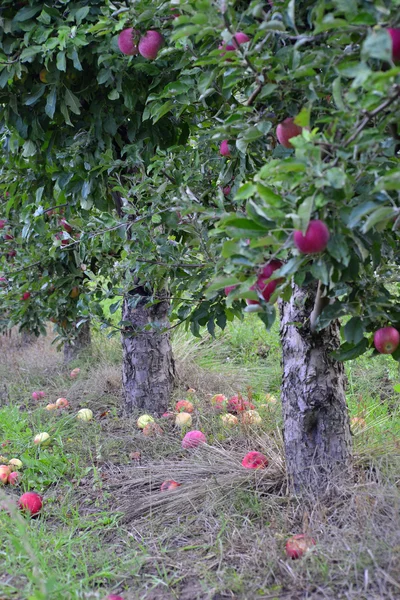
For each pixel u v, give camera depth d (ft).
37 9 11.10
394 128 6.26
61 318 17.95
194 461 12.14
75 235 14.84
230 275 6.40
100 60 10.35
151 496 10.76
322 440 10.03
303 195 5.61
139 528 9.94
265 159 8.22
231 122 7.42
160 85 11.32
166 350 15.97
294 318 9.99
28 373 21.24
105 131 12.66
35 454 12.83
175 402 16.03
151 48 8.64
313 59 6.54
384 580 7.35
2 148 15.06
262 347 22.70
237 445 13.08
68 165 12.91
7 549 8.70
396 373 17.99
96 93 12.40
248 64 6.56
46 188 14.90
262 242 5.59
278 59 6.66
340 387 10.16
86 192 12.55
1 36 11.30
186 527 9.66
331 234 5.79
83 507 10.91
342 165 5.55
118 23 8.71
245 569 8.10
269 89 6.67
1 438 14.15
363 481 9.72
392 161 6.54
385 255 8.04
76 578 8.25
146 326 11.98
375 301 7.19
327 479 9.91
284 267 5.76
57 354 23.98
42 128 12.55
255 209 5.88
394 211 5.41
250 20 7.02
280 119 7.46
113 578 8.25
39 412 15.93
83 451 13.41
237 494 10.24
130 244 11.00
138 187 10.58
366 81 5.09
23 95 11.91
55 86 11.37
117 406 16.79
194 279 9.93
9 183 15.40
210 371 19.51
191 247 10.71
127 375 15.78
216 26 6.32
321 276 5.98
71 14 11.01
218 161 10.27
